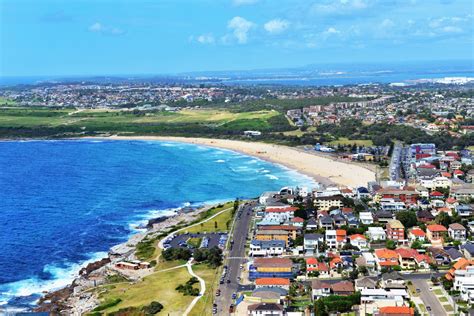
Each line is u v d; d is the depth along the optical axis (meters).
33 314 174.25
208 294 185.75
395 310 160.75
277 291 179.75
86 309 181.12
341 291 178.75
